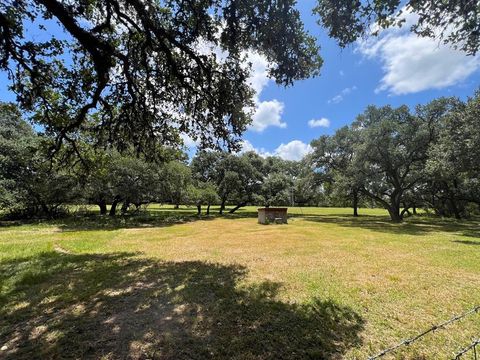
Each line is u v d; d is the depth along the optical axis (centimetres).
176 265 716
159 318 399
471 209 3164
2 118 2094
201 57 550
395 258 817
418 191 2616
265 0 397
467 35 296
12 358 298
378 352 323
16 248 986
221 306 445
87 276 608
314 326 383
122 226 1830
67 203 2244
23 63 537
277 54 448
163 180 2170
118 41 607
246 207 5088
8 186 1888
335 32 340
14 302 455
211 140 704
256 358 307
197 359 303
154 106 670
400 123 2073
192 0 466
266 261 773
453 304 464
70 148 859
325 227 1769
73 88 628
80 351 312
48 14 507
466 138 1205
